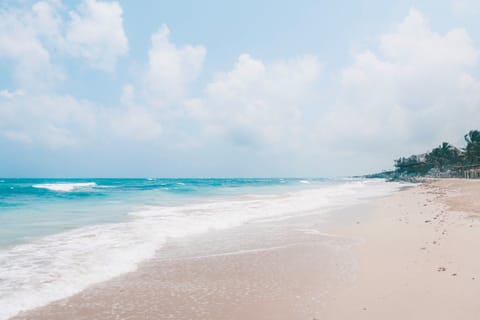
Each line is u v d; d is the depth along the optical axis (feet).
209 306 21.09
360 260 31.27
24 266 28.94
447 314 18.21
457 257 28.78
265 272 28.43
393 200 97.76
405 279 24.54
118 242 38.70
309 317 19.12
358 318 18.52
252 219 60.85
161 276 27.30
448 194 101.24
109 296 22.79
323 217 63.36
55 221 53.42
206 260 32.37
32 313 19.92
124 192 136.46
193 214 64.23
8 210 67.26
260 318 19.24
